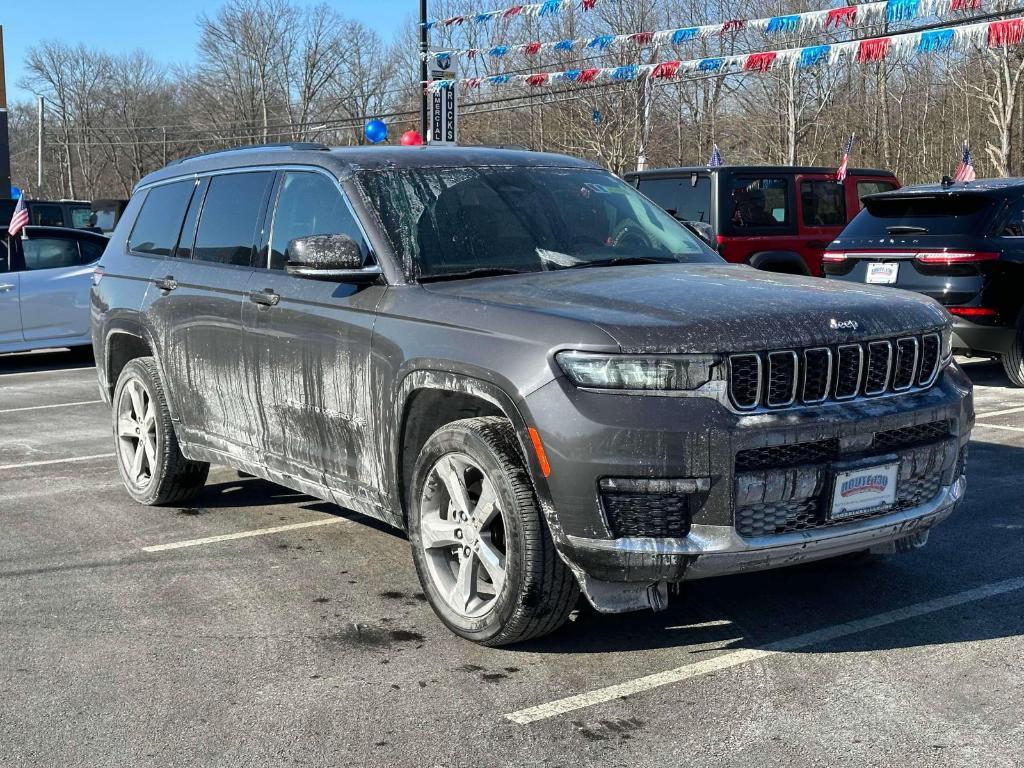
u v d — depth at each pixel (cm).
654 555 372
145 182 677
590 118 3269
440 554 444
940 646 419
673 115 3572
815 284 443
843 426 387
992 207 995
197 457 600
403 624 453
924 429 417
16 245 1360
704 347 371
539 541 394
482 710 371
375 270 464
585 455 371
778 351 380
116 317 645
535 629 408
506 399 393
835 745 341
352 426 475
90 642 436
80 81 9238
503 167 528
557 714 367
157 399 622
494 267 471
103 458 801
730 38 3134
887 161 3503
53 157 10031
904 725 354
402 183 496
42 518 626
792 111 3142
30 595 492
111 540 579
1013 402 948
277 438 529
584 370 376
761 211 1289
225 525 607
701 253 529
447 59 2167
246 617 462
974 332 992
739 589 487
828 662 406
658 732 353
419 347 430
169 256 620
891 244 1034
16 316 1339
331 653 423
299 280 508
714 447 368
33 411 1034
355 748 346
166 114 9050
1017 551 532
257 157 571
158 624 455
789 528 387
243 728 361
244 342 538
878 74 3494
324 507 645
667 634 436
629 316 386
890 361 405
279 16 7544
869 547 424
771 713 364
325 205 506
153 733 358
